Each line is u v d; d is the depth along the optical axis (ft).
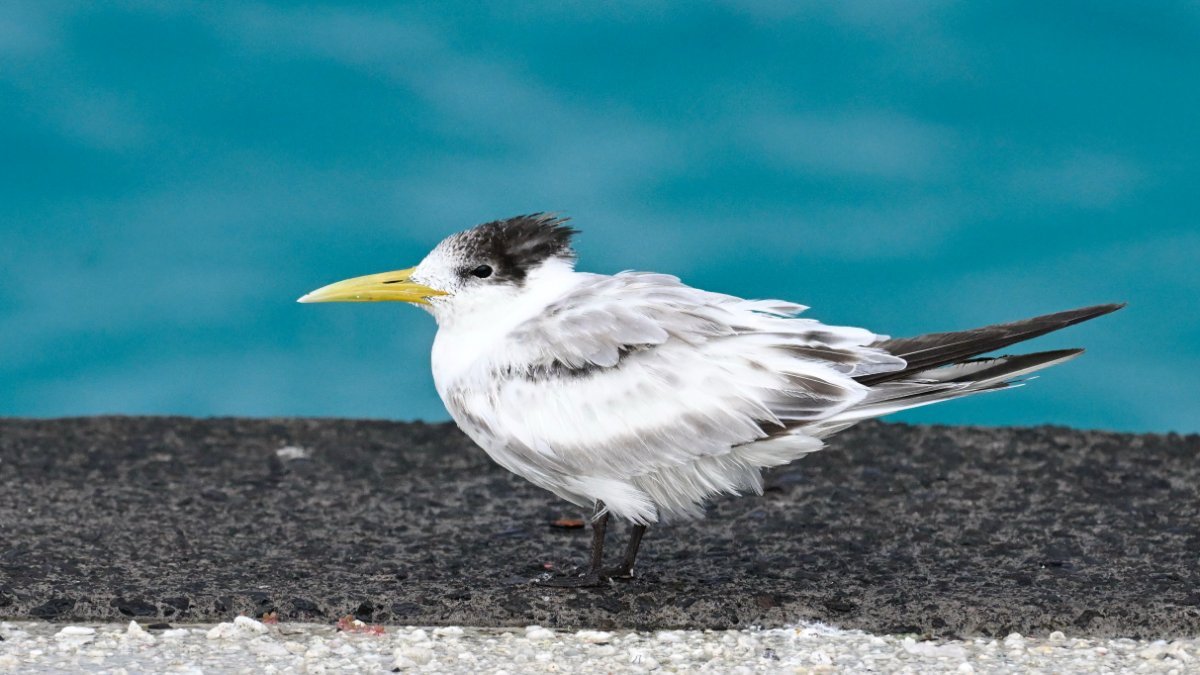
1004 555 42.04
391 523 46.42
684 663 32.53
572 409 36.01
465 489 51.34
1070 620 35.70
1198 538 43.68
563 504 49.21
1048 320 36.27
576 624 35.94
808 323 36.65
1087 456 54.49
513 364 36.63
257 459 55.42
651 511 36.99
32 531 44.09
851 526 45.57
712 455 35.73
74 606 36.01
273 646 33.14
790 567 40.88
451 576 39.81
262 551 42.42
